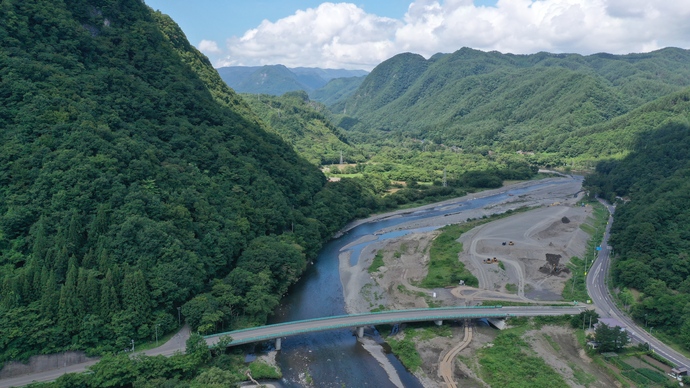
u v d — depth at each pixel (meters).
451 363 117.06
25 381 95.44
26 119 127.94
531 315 136.12
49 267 108.44
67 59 154.75
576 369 112.31
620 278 154.38
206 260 136.38
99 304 107.25
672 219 172.12
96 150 133.00
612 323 130.88
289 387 107.00
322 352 122.88
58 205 117.69
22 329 97.94
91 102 146.38
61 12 163.50
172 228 130.75
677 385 101.69
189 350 107.00
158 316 114.00
